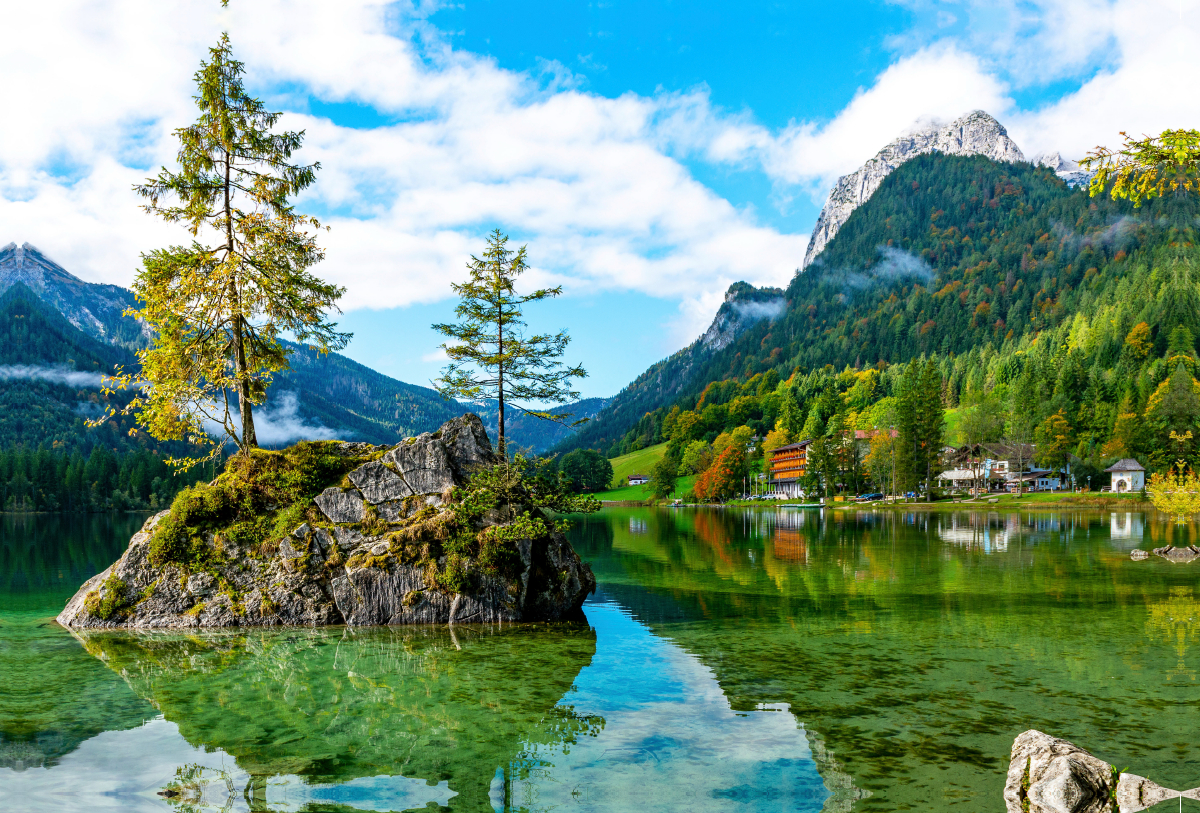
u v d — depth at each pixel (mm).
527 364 33312
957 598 27234
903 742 11898
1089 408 145250
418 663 17578
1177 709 13469
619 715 13477
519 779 10430
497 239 32719
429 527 23406
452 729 12703
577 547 52812
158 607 22172
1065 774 9539
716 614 24406
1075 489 131500
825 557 42969
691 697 14633
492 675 16406
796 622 22875
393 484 24516
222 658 17953
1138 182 10008
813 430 186500
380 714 13508
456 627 22109
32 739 12117
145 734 12336
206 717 13297
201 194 26297
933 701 14141
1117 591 28312
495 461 26703
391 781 10359
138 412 26000
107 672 16516
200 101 26000
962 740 11953
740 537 60969
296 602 22344
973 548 47000
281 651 18797
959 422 175125
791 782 10242
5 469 136500
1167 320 183000
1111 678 15750
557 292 33375
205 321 26453
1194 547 42156
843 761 11062
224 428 25953
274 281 27000
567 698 14586
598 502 26297
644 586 31391
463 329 32625
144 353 26172
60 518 109625
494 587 23109
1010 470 148375
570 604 24359
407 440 25203
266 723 12992
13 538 63406
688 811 9328
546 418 33750
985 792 9852
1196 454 109688
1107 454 122438
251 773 10633
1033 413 150000
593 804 9516
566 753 11500
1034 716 13117
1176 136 9320
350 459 25531
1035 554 42688
